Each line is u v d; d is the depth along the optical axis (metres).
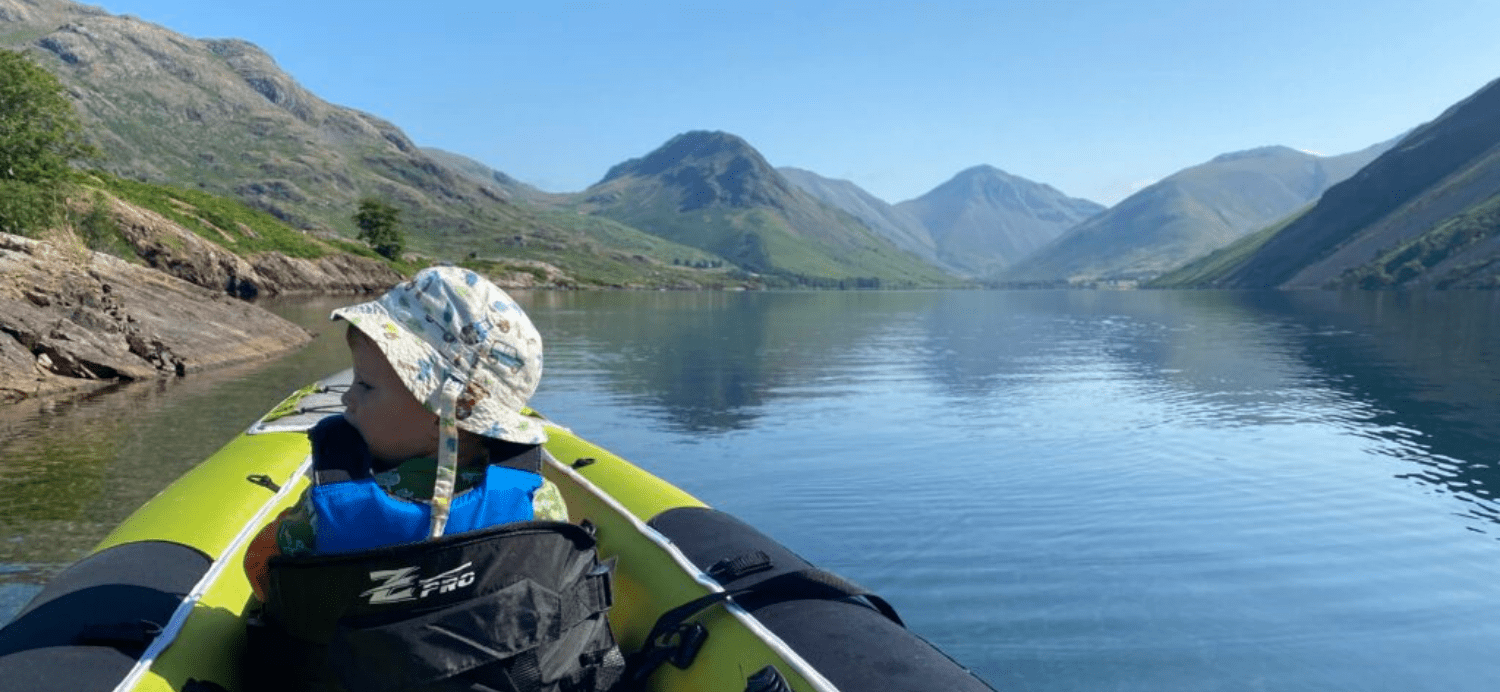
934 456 11.03
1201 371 21.19
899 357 25.61
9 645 2.14
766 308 72.88
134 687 1.93
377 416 1.87
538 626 1.79
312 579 1.73
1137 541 7.58
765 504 8.81
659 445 11.80
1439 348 27.03
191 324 21.20
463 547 1.73
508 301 1.98
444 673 1.71
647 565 2.87
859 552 7.32
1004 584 6.56
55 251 21.47
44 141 41.44
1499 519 8.19
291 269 69.25
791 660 2.16
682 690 2.37
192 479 3.85
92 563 2.69
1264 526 7.99
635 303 80.75
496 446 2.00
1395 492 9.17
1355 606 6.13
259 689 2.16
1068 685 5.03
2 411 12.77
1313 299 87.94
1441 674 5.16
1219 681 5.07
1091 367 22.50
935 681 2.11
